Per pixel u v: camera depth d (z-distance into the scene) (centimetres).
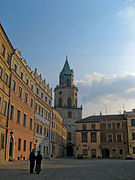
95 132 6209
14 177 1248
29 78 3906
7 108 2828
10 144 2948
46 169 1905
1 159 2569
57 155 6544
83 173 1556
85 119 6562
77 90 10206
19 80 3316
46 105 5062
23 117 3512
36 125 4291
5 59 2775
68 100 9762
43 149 4800
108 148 5972
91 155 6066
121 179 1202
